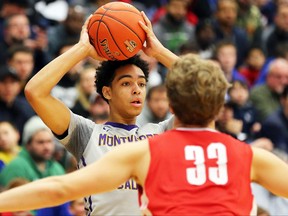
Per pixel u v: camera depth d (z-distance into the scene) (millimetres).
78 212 9977
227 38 15891
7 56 12758
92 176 4594
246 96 13273
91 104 11883
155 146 4715
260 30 16641
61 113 6016
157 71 13773
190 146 4727
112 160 4656
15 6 14414
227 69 14281
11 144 10906
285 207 10250
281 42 16531
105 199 5910
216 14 16125
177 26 15203
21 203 4562
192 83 4676
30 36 14219
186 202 4570
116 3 6227
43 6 15500
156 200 4613
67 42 13797
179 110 4754
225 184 4637
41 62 13594
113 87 6199
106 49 6090
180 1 15125
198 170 4660
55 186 4562
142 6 16344
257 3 18188
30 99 5871
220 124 12258
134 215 5891
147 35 6195
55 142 11438
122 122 6262
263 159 4793
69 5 15258
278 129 12984
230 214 4562
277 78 13734
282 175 4789
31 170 10234
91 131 6180
